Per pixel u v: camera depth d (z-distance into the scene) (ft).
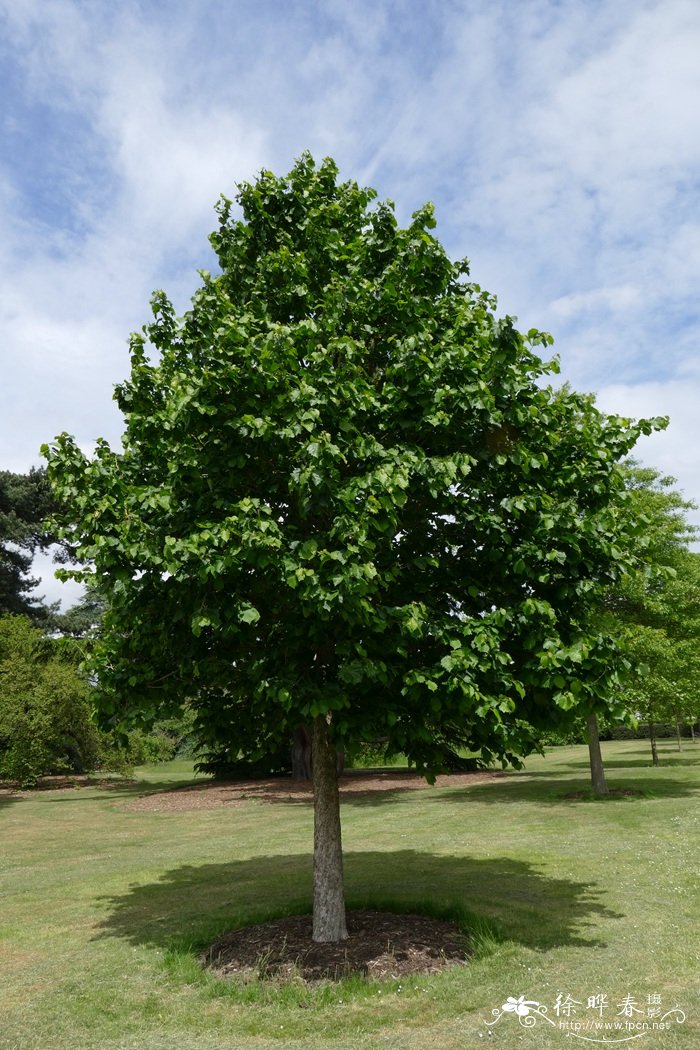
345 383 19.06
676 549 57.93
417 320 22.27
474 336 21.09
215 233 26.25
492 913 24.00
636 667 20.77
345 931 21.68
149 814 62.13
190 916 25.90
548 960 19.58
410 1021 16.31
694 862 31.37
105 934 24.45
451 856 35.09
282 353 19.24
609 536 21.20
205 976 19.49
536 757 112.98
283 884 30.60
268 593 19.90
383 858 35.45
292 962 19.80
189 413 19.07
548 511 20.52
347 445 19.49
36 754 86.99
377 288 23.31
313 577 16.48
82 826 55.83
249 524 17.15
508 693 19.75
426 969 19.13
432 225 23.71
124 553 18.80
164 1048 15.60
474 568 22.30
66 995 18.83
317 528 21.44
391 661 19.88
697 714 59.88
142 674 21.91
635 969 18.85
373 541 19.29
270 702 21.01
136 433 21.17
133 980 19.65
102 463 21.68
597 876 29.50
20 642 88.53
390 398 20.56
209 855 39.75
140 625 21.31
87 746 90.38
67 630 114.73
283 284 24.00
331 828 22.27
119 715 22.30
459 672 18.16
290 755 99.19
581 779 70.08
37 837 50.34
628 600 56.75
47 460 21.33
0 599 111.34
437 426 19.77
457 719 20.17
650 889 27.14
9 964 21.76
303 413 18.47
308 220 24.67
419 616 18.33
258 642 20.77
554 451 21.99
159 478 22.16
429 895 26.71
